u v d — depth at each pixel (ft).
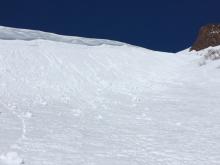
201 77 88.84
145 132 41.39
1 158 27.40
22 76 79.71
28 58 91.76
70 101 64.54
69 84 79.46
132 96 72.18
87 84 81.56
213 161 30.55
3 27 146.61
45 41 109.91
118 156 31.14
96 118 49.39
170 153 32.76
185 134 40.70
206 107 58.75
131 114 53.21
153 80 90.33
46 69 87.10
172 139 38.22
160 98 69.36
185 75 93.97
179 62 111.96
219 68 93.50
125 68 98.78
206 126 45.14
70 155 30.42
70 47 108.78
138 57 110.73
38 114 50.06
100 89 78.28
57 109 55.67
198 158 31.37
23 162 27.17
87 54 104.88
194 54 125.08
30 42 106.42
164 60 112.37
